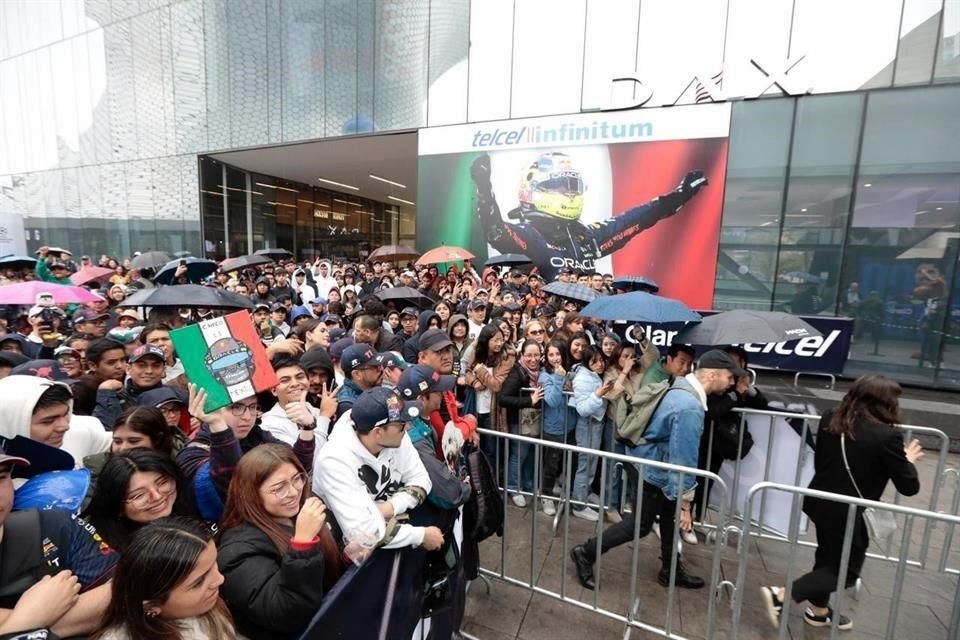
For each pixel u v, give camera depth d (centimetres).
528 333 517
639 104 1086
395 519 200
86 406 314
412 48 1334
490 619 311
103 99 1931
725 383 347
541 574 359
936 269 885
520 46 1200
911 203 896
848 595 340
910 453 289
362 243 3053
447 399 308
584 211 1170
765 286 1021
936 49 855
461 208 1313
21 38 2106
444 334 350
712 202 1049
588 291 672
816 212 969
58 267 893
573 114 1158
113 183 1975
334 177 2264
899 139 895
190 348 225
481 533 273
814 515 293
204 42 1669
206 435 242
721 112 1020
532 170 1215
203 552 136
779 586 346
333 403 285
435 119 1323
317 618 165
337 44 1441
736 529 386
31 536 147
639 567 367
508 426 463
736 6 986
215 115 1698
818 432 300
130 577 130
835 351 759
